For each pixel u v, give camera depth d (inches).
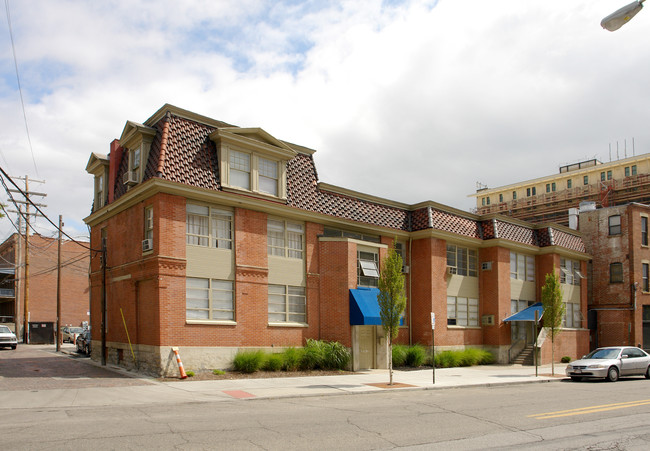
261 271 880.3
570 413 517.3
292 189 959.6
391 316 773.9
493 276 1238.3
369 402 593.0
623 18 373.1
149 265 787.4
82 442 352.2
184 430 400.2
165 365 748.0
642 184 2655.0
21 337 1958.7
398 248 1136.2
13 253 2033.7
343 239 973.8
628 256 1534.2
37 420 435.5
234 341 829.8
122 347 865.5
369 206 1095.0
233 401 575.5
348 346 936.9
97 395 587.5
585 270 1533.0
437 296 1119.0
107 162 1003.3
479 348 1220.5
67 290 2105.1
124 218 895.7
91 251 1032.8
